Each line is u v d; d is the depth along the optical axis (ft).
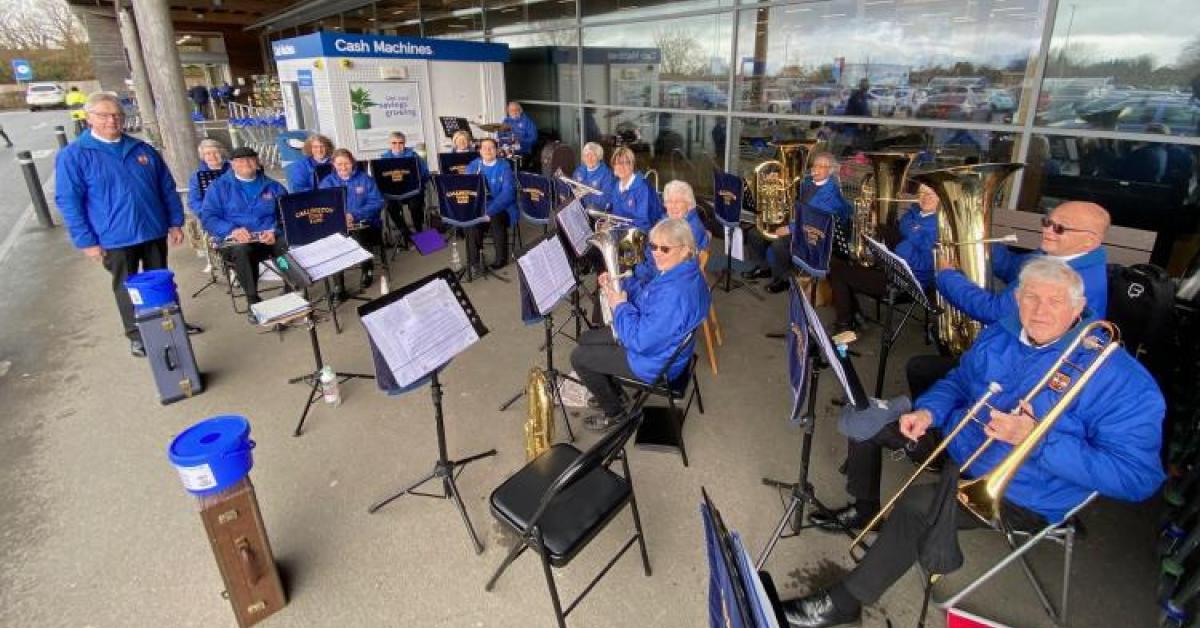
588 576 6.97
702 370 11.69
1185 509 6.36
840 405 10.39
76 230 11.49
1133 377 5.27
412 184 19.36
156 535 7.64
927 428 6.54
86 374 11.82
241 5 42.78
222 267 16.34
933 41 15.12
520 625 6.35
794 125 18.88
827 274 12.45
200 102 53.67
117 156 11.58
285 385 11.33
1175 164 12.01
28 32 99.30
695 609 6.54
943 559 4.91
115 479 8.70
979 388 6.42
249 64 61.82
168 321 10.35
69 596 6.76
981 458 6.05
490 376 11.55
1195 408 7.70
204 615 6.53
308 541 7.47
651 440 9.36
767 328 13.55
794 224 12.10
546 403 8.46
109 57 54.24
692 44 21.29
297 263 10.62
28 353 12.76
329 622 6.38
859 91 17.04
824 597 6.23
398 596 6.70
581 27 25.70
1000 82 14.14
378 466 8.92
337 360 12.31
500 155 19.70
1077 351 5.60
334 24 44.75
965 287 8.54
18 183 32.04
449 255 19.47
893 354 12.23
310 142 18.07
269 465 8.96
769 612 3.09
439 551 7.33
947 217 9.26
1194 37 11.32
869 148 17.21
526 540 5.75
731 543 3.56
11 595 6.77
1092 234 7.48
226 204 14.03
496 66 27.45
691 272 7.98
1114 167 12.80
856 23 16.60
